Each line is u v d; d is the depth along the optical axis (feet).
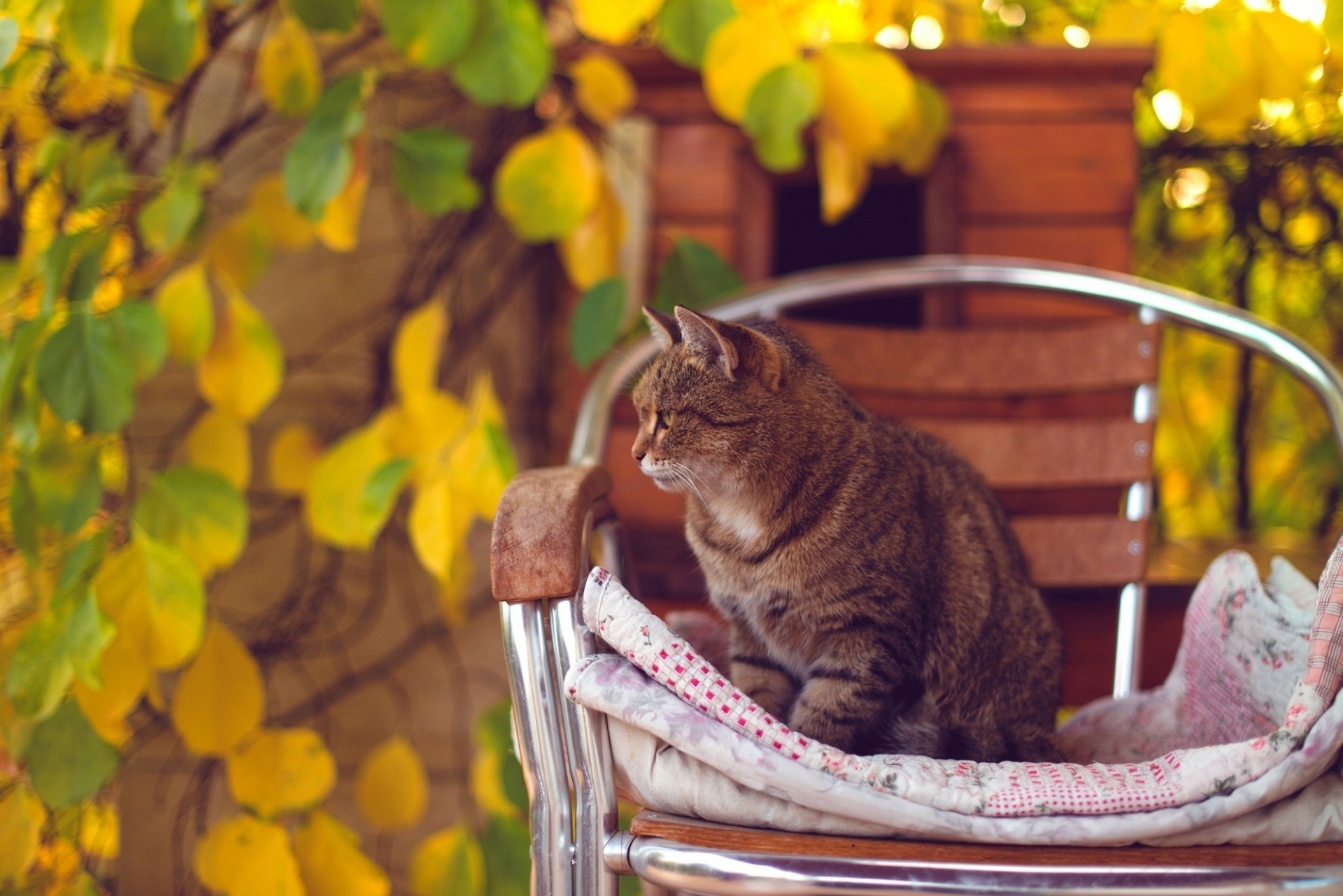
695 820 2.69
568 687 2.72
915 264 4.79
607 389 4.39
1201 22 4.80
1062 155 5.38
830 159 5.01
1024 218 5.42
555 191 5.02
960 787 2.53
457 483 4.86
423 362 5.36
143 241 5.19
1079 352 4.83
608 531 3.94
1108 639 4.95
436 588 6.31
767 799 2.62
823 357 4.78
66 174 4.75
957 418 5.38
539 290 6.72
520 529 2.86
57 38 4.32
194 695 4.54
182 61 4.46
